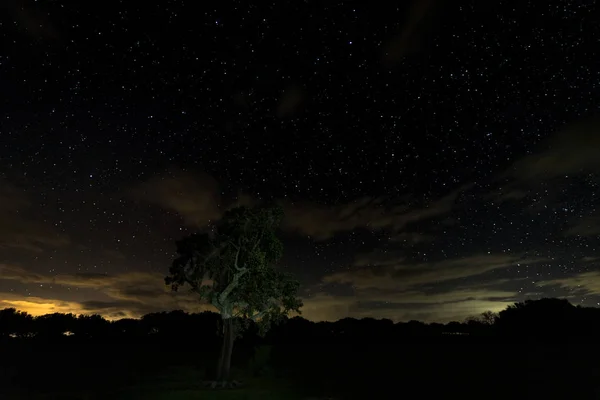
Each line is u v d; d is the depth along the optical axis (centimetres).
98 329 8356
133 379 3084
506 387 2728
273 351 5450
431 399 2378
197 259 2825
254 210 2858
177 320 8062
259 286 2755
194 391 2506
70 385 2880
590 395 2422
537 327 6675
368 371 3747
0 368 3853
